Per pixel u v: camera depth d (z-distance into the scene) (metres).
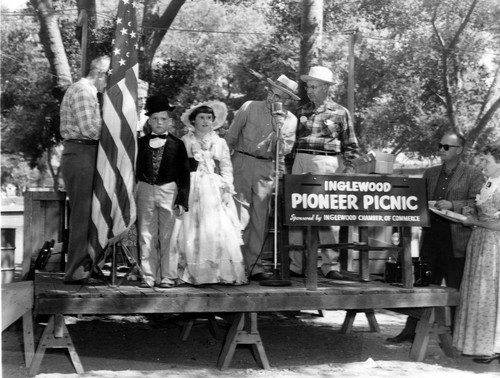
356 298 5.97
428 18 20.19
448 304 6.24
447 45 20.11
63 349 6.05
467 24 20.23
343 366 6.05
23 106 18.58
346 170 7.11
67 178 5.84
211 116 6.30
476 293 6.10
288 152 6.69
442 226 6.84
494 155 6.12
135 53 5.86
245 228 6.74
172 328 7.71
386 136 21.34
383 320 8.75
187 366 5.91
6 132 18.44
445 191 6.91
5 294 5.16
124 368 5.75
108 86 5.74
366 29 19.91
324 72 6.97
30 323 5.75
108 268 7.45
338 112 7.04
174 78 17.36
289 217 5.82
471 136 18.98
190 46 20.83
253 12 20.47
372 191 6.04
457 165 6.92
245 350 6.65
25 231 7.04
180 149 5.91
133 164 5.70
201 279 5.98
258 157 6.67
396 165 24.14
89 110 5.73
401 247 6.28
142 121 7.89
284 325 8.22
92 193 5.84
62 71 15.07
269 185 6.70
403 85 20.78
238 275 6.17
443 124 20.61
